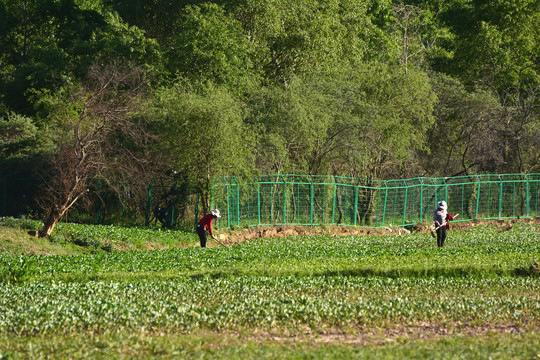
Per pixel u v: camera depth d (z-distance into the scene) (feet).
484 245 360.48
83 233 393.29
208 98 454.40
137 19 633.61
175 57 563.48
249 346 145.18
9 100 641.40
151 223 485.97
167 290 213.87
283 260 300.20
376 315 175.52
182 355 138.10
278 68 634.84
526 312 181.47
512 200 560.20
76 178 380.78
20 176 513.04
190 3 601.62
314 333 161.27
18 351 143.54
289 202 489.26
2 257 301.63
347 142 516.32
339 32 632.79
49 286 221.46
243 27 609.42
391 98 576.61
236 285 222.28
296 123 486.79
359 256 311.06
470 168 622.95
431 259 286.05
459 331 162.91
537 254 301.43
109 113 410.31
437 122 641.81
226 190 449.89
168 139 447.01
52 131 533.14
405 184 532.32
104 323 166.20
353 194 510.17
